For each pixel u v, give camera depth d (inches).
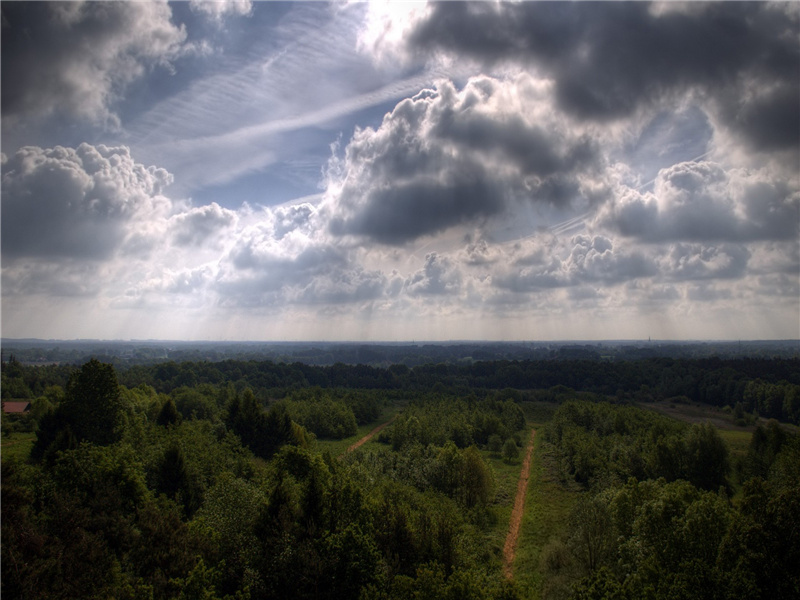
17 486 1438.2
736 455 3720.5
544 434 5580.7
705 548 1480.1
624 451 3550.7
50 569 1220.5
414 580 1515.7
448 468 3176.7
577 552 2076.8
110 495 1743.4
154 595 1314.0
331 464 2677.2
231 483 1923.0
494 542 2600.9
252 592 1507.1
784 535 1307.8
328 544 1577.3
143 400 4544.8
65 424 2974.9
